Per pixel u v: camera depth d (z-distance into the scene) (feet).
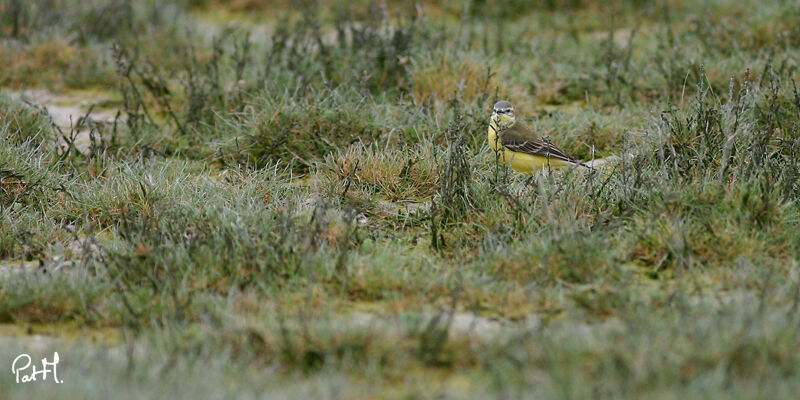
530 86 61.87
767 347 26.08
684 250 35.40
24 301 32.12
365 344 27.89
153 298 32.53
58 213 42.88
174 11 82.58
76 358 27.66
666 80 58.80
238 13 86.84
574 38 73.87
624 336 27.55
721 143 43.96
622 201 39.60
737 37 65.92
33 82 66.13
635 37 73.77
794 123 44.86
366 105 53.42
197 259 34.99
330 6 83.25
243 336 28.84
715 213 37.09
